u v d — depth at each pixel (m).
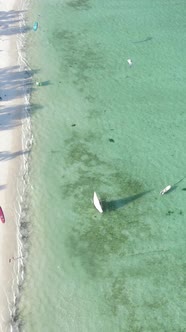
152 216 18.91
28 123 23.22
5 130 22.67
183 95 25.69
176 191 19.98
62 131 22.88
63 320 15.41
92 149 21.92
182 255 17.55
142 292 16.30
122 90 25.97
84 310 15.70
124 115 24.12
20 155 21.34
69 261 17.14
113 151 21.88
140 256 17.44
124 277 16.72
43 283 16.41
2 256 17.11
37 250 17.44
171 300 16.11
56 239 17.86
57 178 20.34
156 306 15.91
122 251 17.56
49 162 21.09
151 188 20.11
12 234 17.89
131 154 21.75
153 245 17.84
